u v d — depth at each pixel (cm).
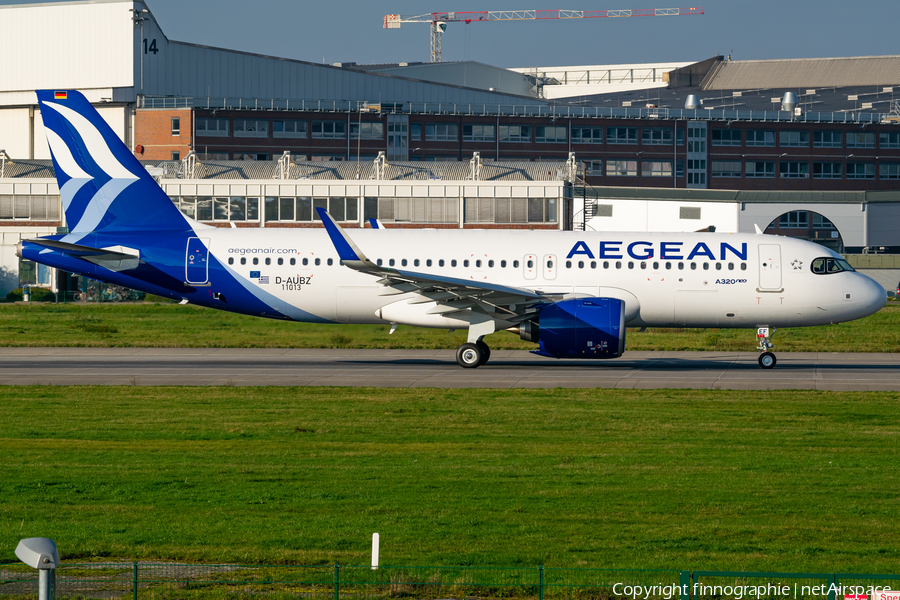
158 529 6050
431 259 15112
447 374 14200
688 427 9831
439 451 8619
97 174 15250
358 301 15125
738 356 17525
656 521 6275
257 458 8275
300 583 5044
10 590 4969
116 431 9519
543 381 13425
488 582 5081
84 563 5362
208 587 5019
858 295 15000
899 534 5991
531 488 7156
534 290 14962
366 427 9781
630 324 15512
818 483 7344
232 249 15150
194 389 12369
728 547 5712
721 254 15050
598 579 5153
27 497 6831
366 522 6225
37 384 12912
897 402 11512
